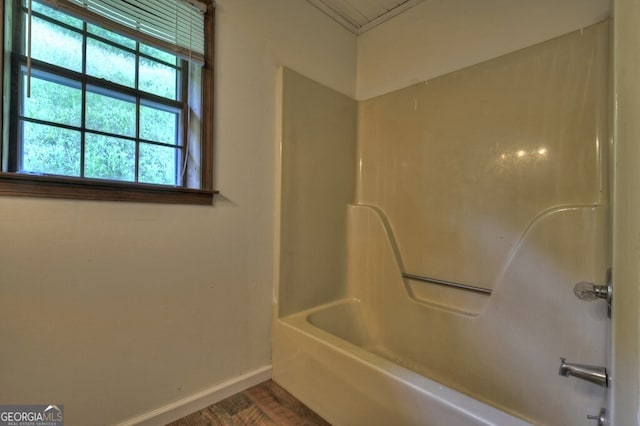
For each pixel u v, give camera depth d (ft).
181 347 4.28
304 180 5.74
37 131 3.36
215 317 4.63
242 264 4.95
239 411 4.45
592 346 3.78
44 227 3.23
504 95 4.83
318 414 4.39
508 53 4.83
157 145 4.29
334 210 6.34
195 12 4.41
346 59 6.84
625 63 1.73
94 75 3.75
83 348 3.50
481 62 5.13
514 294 4.42
